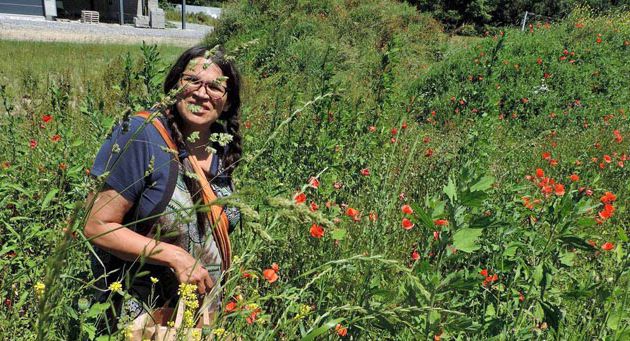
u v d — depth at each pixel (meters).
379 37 15.73
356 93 9.88
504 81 11.68
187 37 28.11
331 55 13.60
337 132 5.33
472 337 2.29
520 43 13.45
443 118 9.43
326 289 2.20
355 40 15.42
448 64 12.49
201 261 2.12
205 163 2.31
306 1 16.83
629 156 7.14
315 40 14.55
